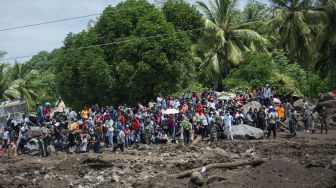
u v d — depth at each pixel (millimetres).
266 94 36469
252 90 42938
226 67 52938
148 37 37469
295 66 48938
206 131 30047
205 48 52688
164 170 19875
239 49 52375
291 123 29672
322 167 18453
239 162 19141
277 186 15594
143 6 40906
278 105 34312
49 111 35062
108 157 24297
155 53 37281
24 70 77188
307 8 49500
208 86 53000
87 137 28188
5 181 19297
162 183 16266
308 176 16859
